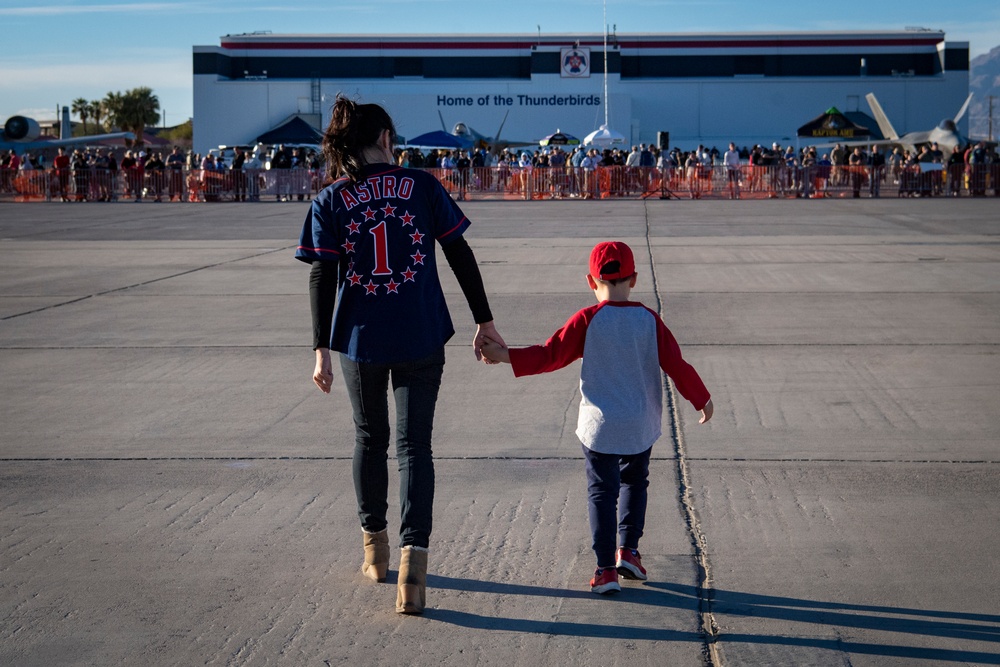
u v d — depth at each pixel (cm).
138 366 760
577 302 1037
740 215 2330
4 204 3088
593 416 367
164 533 436
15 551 418
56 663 325
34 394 679
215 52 6800
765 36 6881
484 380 708
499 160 3962
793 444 550
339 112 370
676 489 482
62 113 6138
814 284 1141
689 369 372
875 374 709
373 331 360
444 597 372
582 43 6731
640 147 3553
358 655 329
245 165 3300
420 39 6912
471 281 372
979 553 404
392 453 547
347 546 421
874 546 412
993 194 3128
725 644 333
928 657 323
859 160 3309
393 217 360
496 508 462
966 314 938
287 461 532
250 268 1358
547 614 357
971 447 541
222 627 349
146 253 1575
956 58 6719
